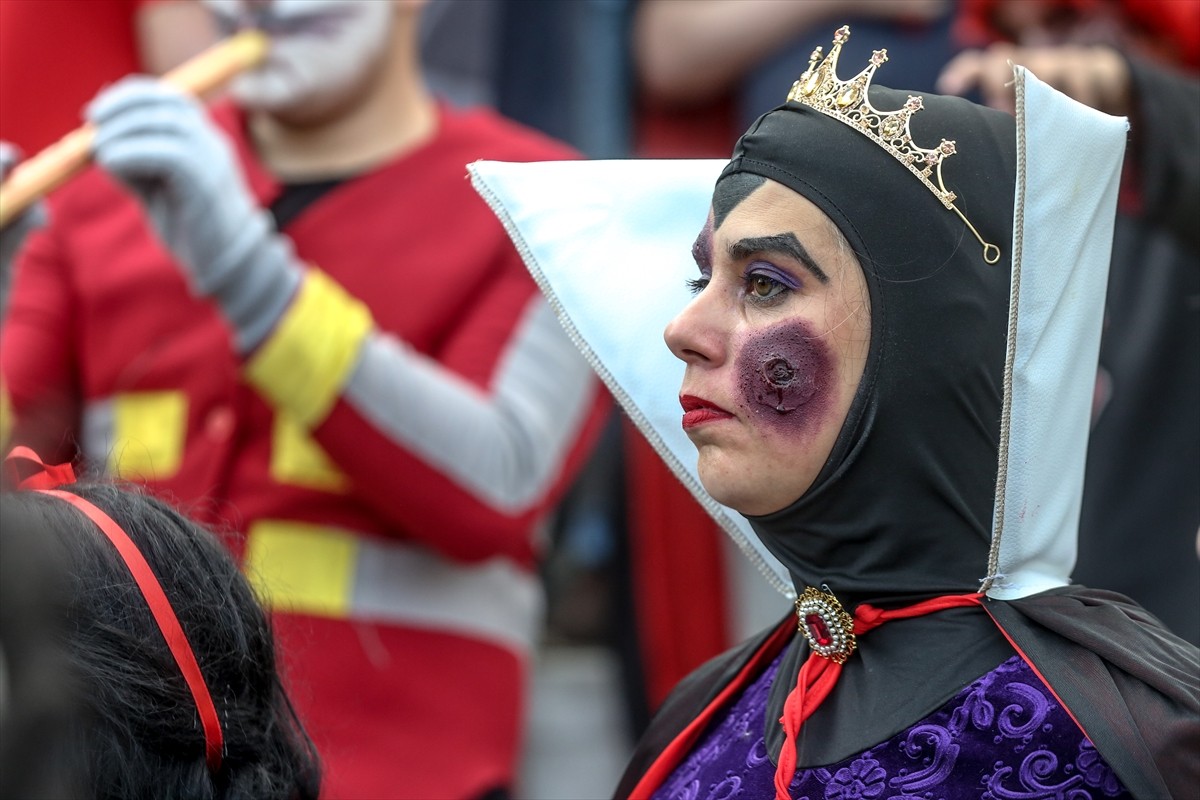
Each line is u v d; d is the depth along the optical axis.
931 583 4.52
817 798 4.42
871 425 4.46
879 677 4.49
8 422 7.67
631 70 11.30
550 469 8.42
